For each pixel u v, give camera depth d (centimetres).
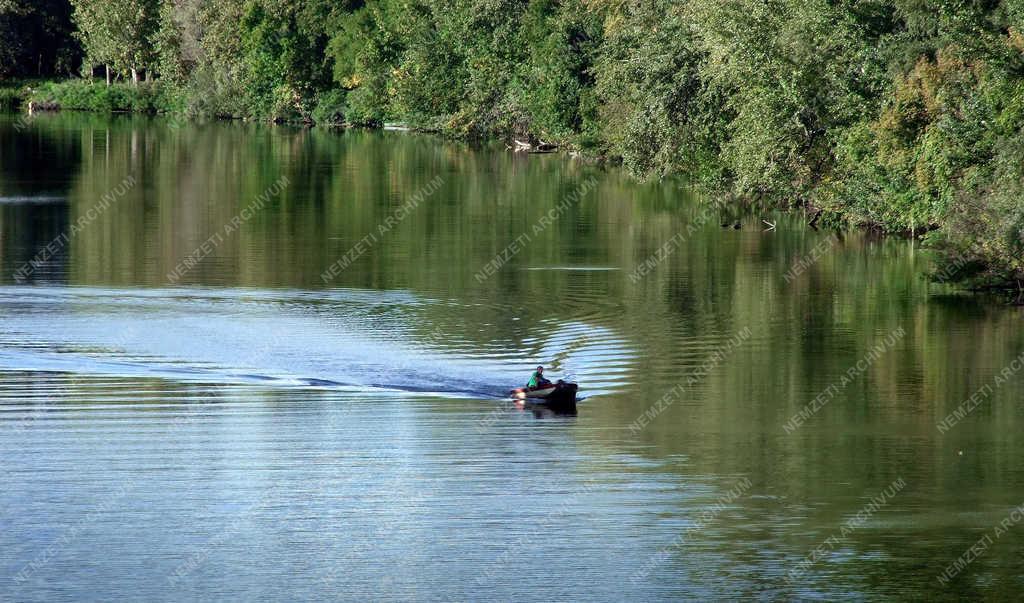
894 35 14325
